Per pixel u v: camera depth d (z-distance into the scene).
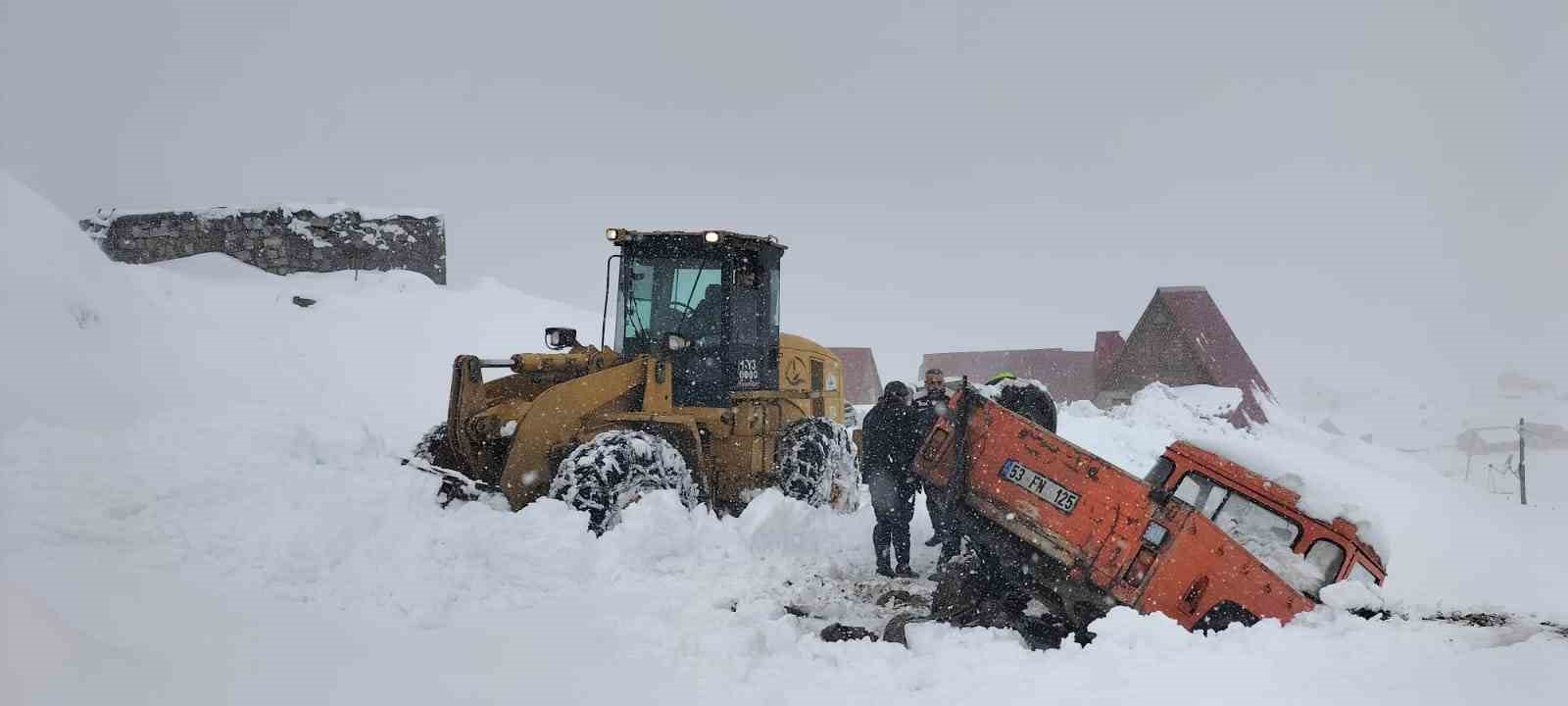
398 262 22.42
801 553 8.66
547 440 8.38
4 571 4.93
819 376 11.69
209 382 13.32
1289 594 6.14
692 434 8.91
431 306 20.47
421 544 6.42
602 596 6.48
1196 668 4.99
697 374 9.65
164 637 4.59
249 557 5.85
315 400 14.35
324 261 21.64
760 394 9.92
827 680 5.14
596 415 8.78
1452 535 13.50
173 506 6.14
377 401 15.52
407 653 5.07
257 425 7.38
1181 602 6.43
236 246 21.05
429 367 17.64
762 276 10.09
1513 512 17.91
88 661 4.05
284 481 6.67
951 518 7.64
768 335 10.30
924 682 5.05
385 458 8.05
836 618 6.91
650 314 9.80
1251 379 33.25
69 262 13.28
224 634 4.80
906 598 7.47
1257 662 5.05
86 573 5.16
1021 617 7.02
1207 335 34.16
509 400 9.38
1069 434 18.78
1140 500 6.73
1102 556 6.75
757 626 5.96
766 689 4.95
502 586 6.45
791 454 9.56
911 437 8.67
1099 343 42.59
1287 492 6.95
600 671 5.12
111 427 10.56
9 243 12.48
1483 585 9.98
